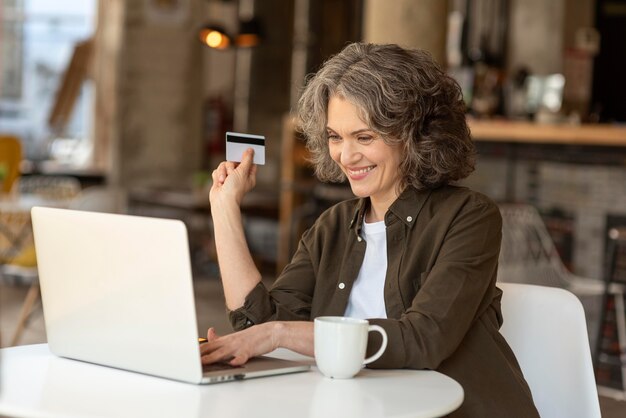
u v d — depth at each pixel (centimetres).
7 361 218
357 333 209
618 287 588
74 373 208
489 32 1215
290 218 943
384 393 198
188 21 1237
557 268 639
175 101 1241
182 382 201
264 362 220
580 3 1205
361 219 259
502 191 812
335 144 249
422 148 245
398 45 250
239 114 1416
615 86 1209
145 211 1113
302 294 266
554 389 260
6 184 1052
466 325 229
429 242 245
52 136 1333
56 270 218
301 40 1366
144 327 204
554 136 743
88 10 1381
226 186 254
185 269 195
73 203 736
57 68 1384
